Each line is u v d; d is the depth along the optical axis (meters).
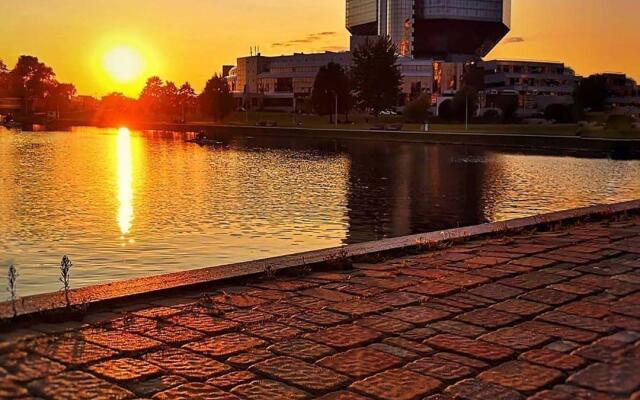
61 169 43.75
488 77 150.00
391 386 4.39
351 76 135.12
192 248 18.28
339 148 73.06
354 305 6.36
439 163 53.28
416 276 7.62
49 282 14.12
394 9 185.62
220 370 4.66
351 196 31.48
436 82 153.75
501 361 4.88
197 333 5.45
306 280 7.39
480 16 189.25
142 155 59.34
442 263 8.38
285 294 6.74
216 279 7.03
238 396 4.22
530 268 8.08
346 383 4.45
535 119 119.44
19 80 190.00
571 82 148.25
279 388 4.35
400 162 54.00
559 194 33.81
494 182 39.12
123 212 24.98
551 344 5.25
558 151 68.94
